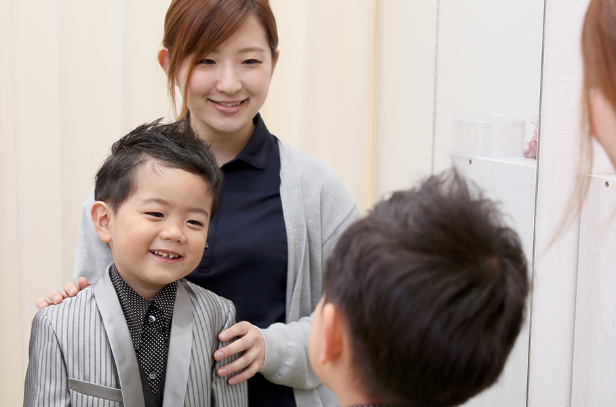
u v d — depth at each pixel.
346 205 1.06
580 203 0.64
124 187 0.80
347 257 0.50
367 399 0.52
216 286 0.97
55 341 0.78
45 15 1.60
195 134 0.92
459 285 0.47
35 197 1.65
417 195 0.51
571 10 0.61
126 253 0.79
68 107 1.63
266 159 1.03
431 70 1.50
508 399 0.79
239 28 0.92
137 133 0.85
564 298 0.66
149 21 1.65
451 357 0.47
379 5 1.80
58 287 1.69
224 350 0.85
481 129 0.99
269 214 1.00
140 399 0.78
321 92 1.79
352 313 0.49
